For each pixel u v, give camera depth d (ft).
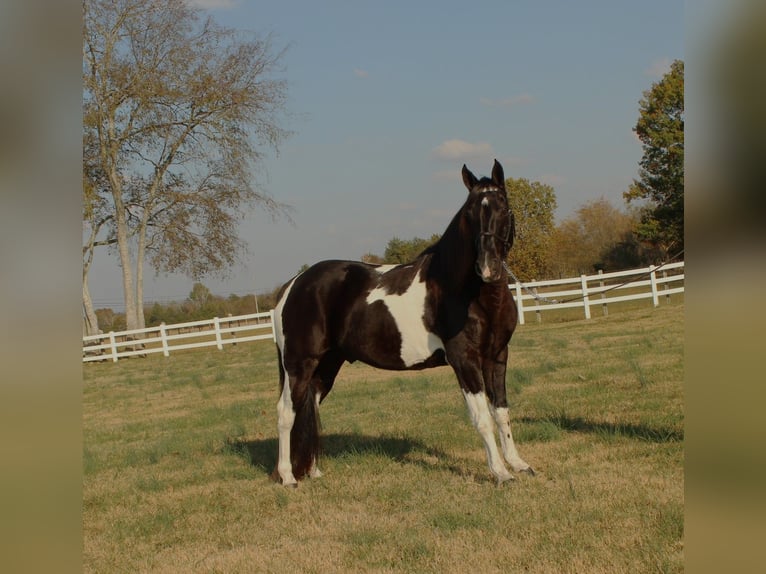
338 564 14.62
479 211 18.04
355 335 21.36
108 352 99.76
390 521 16.98
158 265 103.76
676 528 14.21
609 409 26.55
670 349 41.45
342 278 21.90
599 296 78.02
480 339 19.45
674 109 133.28
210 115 103.71
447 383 40.32
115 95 98.53
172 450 28.81
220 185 105.40
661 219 135.13
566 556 13.67
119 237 104.58
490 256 17.65
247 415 36.42
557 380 35.29
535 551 14.11
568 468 19.53
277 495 19.99
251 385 50.67
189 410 41.70
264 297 152.66
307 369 21.97
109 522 19.35
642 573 12.51
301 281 22.50
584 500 16.72
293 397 21.97
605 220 171.12
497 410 20.31
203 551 16.38
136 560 16.10
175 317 155.63
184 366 72.74
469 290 19.29
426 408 31.96
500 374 20.38
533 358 45.29
